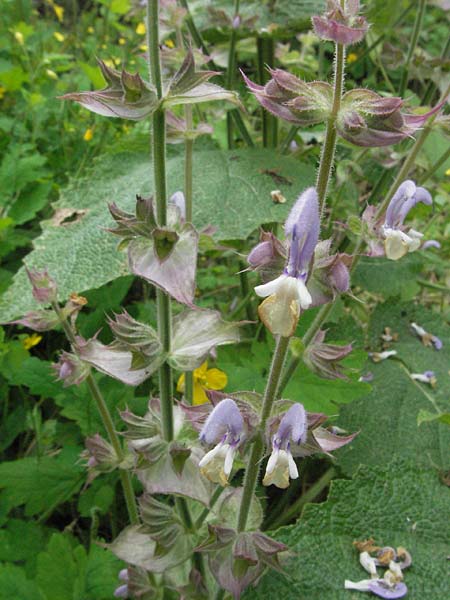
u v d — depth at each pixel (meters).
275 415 0.14
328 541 0.20
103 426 0.23
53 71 0.43
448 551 0.20
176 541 0.19
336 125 0.13
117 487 0.24
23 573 0.19
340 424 0.26
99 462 0.19
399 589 0.19
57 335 0.29
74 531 0.25
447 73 0.27
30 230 0.34
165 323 0.16
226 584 0.16
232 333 0.17
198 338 0.17
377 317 0.30
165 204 0.15
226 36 0.31
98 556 0.20
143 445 0.17
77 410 0.23
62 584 0.19
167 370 0.17
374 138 0.13
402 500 0.21
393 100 0.13
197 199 0.26
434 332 0.30
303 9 0.29
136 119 0.14
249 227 0.25
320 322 0.17
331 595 0.19
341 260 0.13
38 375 0.23
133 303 0.31
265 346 0.24
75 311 0.18
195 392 0.24
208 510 0.18
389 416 0.26
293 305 0.12
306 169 0.27
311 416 0.14
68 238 0.26
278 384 0.15
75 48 0.51
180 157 0.29
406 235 0.16
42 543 0.22
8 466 0.22
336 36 0.12
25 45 0.45
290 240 0.12
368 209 0.18
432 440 0.25
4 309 0.24
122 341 0.16
